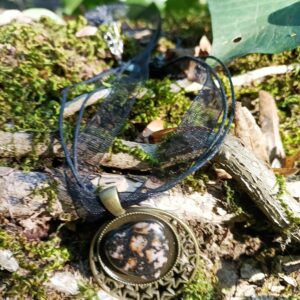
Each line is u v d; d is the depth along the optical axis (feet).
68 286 0.51
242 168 0.52
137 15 0.71
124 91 0.60
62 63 0.64
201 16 0.73
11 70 0.61
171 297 0.52
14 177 0.52
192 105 0.56
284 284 0.54
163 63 0.68
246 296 0.53
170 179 0.53
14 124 0.56
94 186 0.53
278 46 0.61
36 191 0.52
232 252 0.55
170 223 0.52
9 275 0.51
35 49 0.64
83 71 0.65
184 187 0.54
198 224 0.55
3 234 0.51
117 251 0.50
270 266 0.55
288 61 0.67
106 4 0.70
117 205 0.51
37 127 0.55
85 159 0.54
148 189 0.53
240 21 0.62
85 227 0.54
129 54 0.69
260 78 0.66
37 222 0.53
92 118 0.56
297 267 0.54
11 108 0.57
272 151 0.60
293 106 0.64
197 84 0.64
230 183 0.55
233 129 0.58
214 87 0.57
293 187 0.55
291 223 0.52
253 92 0.65
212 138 0.53
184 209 0.54
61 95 0.61
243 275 0.54
